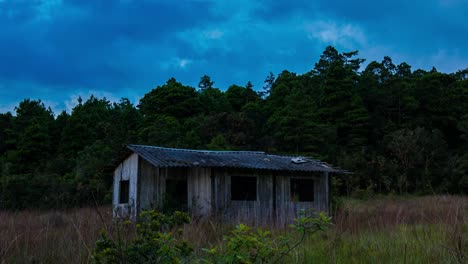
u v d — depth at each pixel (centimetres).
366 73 7300
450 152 4997
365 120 5578
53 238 770
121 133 4375
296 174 1920
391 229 973
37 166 4806
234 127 4788
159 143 4278
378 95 6278
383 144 5041
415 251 715
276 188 1870
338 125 5644
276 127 5272
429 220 1047
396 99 6125
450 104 6122
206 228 964
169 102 6444
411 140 4416
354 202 2611
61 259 657
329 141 5188
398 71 8456
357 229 1011
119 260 459
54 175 3297
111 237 560
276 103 6756
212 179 1741
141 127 5525
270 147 4697
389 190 3984
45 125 5478
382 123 5734
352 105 5709
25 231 862
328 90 6072
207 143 4600
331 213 1903
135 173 1775
